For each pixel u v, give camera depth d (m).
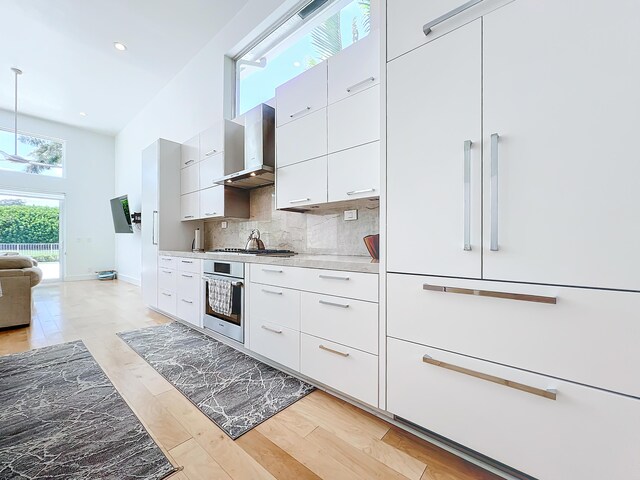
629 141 0.86
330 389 1.78
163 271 3.41
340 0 2.68
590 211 0.92
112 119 6.14
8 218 5.83
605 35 0.89
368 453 1.29
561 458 0.97
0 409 1.60
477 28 1.13
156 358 2.30
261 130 2.59
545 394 0.98
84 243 6.66
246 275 2.25
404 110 1.34
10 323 3.02
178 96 4.47
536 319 1.02
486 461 1.19
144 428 1.44
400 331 1.37
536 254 1.01
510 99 1.06
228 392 1.79
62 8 3.21
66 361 2.24
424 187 1.28
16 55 4.02
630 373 0.86
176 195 3.66
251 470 1.19
